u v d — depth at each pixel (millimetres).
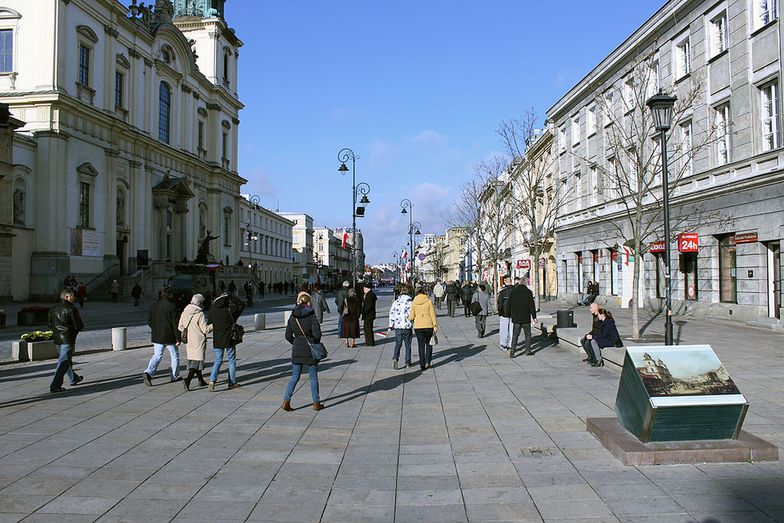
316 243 151375
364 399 9461
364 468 6000
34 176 37094
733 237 21281
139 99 48031
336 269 150875
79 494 5246
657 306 26844
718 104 21984
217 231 62688
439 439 7047
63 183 37875
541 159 42531
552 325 17422
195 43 63062
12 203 34906
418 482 5551
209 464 6141
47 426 7730
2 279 34188
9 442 6945
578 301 36469
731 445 5941
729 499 4918
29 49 37688
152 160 49875
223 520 4691
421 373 11961
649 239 27000
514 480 5531
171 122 54156
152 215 50094
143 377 11367
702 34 22891
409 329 12727
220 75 64500
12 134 34500
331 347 16625
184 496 5207
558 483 5406
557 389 9977
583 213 35062
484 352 15055
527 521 4598
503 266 62188
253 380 11258
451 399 9367
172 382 11047
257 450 6652
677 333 17438
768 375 10664
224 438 7164
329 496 5207
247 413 8508
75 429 7574
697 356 6324
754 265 19656
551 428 7402
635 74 23875
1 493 5262
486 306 18891
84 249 40000
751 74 20188
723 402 5902
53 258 36875
